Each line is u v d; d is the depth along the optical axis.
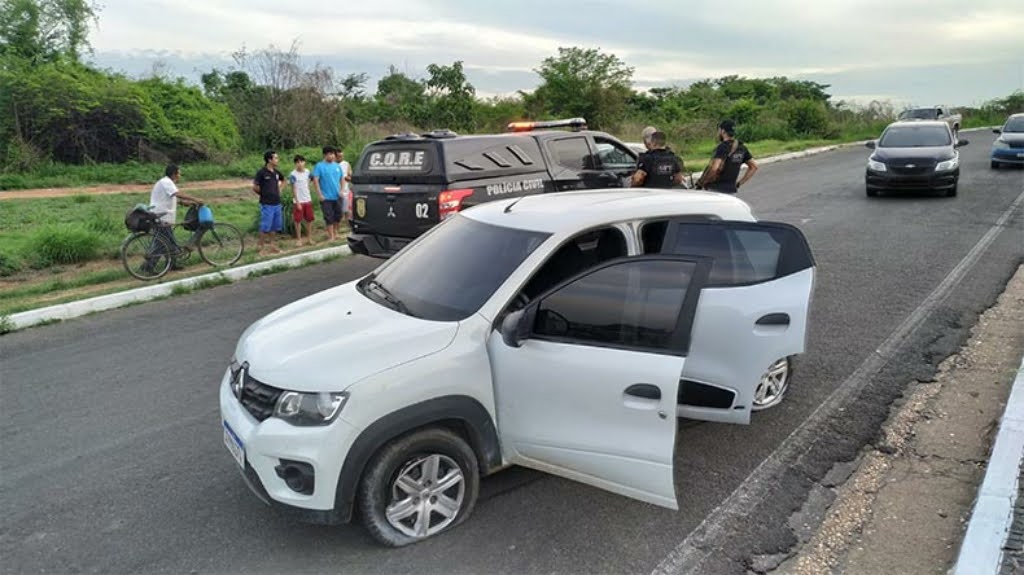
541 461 3.47
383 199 8.02
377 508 3.27
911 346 5.92
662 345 3.19
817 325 6.51
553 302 3.41
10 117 22.12
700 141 31.52
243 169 22.20
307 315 3.91
